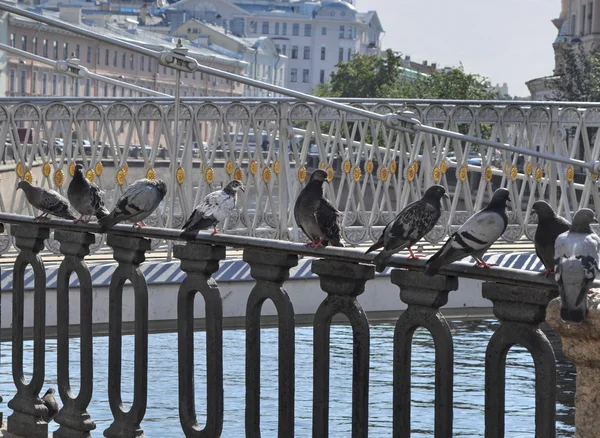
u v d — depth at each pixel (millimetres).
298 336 16953
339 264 5102
